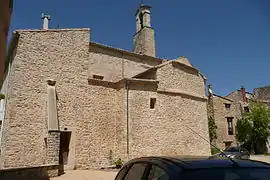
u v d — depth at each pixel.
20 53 14.12
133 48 28.30
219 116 32.31
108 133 15.78
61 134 14.44
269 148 32.03
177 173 2.46
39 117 13.95
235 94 35.31
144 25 27.00
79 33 16.56
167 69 18.19
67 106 14.89
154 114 16.75
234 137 32.72
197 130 18.97
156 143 16.33
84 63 16.19
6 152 12.67
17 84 13.68
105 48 19.17
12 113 13.23
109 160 15.31
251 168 2.67
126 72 19.84
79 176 11.93
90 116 15.44
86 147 14.81
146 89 16.86
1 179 8.34
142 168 3.30
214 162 2.79
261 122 31.86
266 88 41.75
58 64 15.25
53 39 15.45
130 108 15.98
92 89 15.95
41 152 13.56
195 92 19.92
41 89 14.38
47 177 11.31
